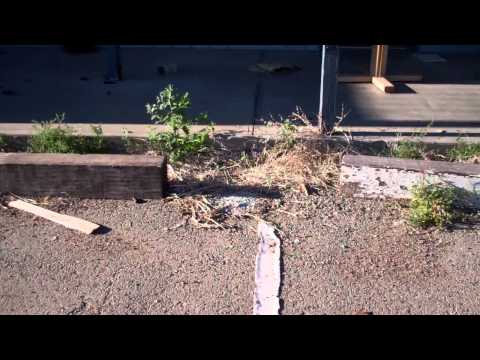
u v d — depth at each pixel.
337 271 4.17
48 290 4.00
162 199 5.10
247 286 4.01
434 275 4.14
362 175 5.05
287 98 7.38
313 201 5.05
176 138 5.62
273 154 5.67
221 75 8.48
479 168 4.94
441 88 7.82
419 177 4.94
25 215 4.91
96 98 7.38
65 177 5.09
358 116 6.64
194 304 3.84
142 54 9.73
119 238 4.58
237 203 5.02
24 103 7.18
